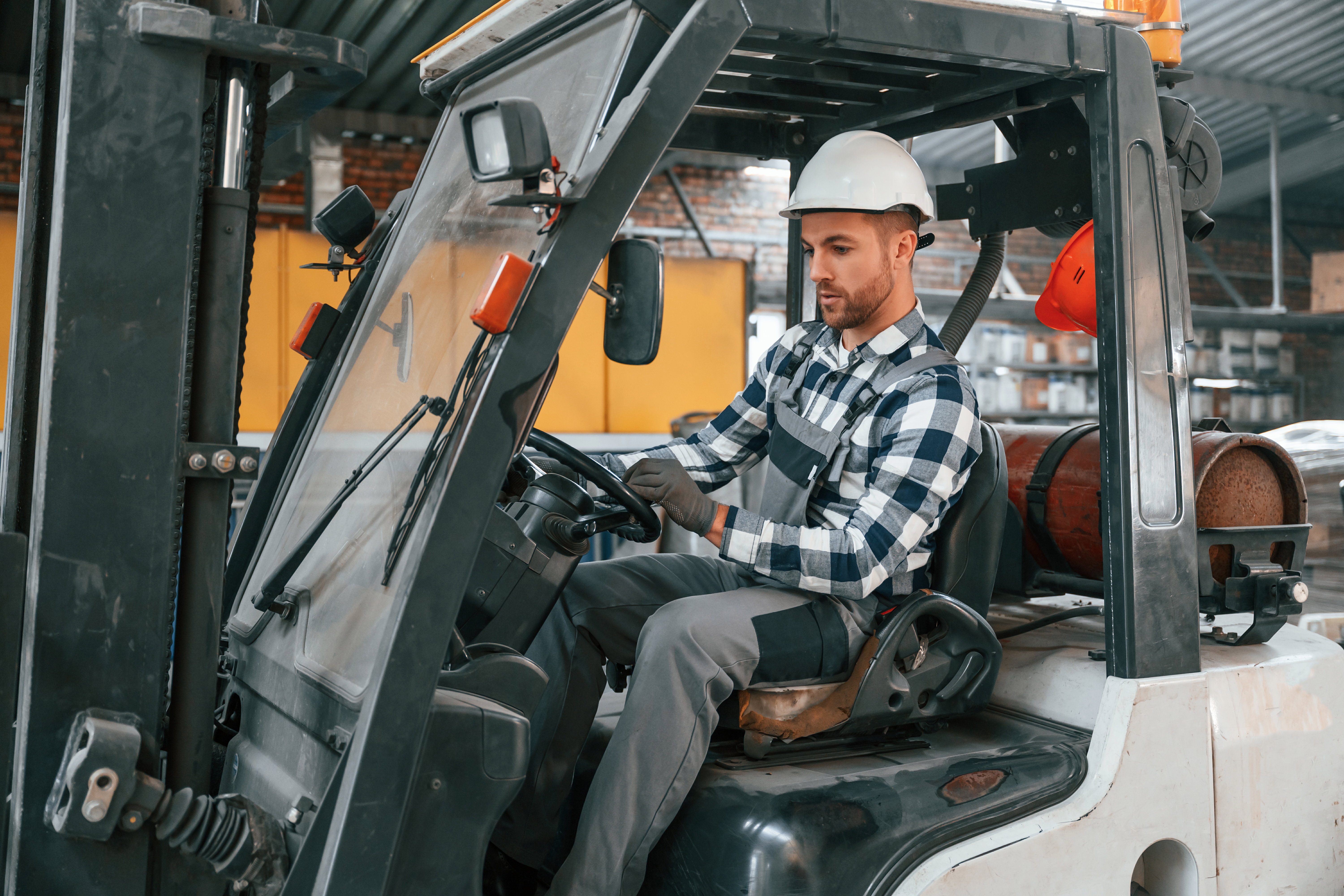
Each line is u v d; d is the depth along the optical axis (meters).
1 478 1.43
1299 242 12.81
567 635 1.70
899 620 1.60
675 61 1.22
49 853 1.13
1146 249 1.55
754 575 1.83
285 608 1.42
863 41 1.35
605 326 1.30
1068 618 2.02
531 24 1.56
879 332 1.75
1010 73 1.61
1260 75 9.60
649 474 1.57
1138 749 1.50
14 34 6.64
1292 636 1.87
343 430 1.57
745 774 1.53
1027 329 9.86
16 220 6.22
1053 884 1.42
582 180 1.18
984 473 1.74
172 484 1.19
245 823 1.16
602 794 1.45
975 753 1.62
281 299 6.75
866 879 1.34
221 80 1.26
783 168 7.03
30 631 1.14
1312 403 12.74
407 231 1.70
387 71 7.64
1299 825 1.66
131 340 1.17
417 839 1.14
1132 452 1.52
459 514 1.13
